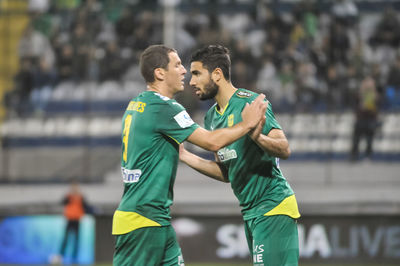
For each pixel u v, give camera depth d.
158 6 53.75
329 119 46.91
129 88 51.28
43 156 48.22
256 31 52.97
